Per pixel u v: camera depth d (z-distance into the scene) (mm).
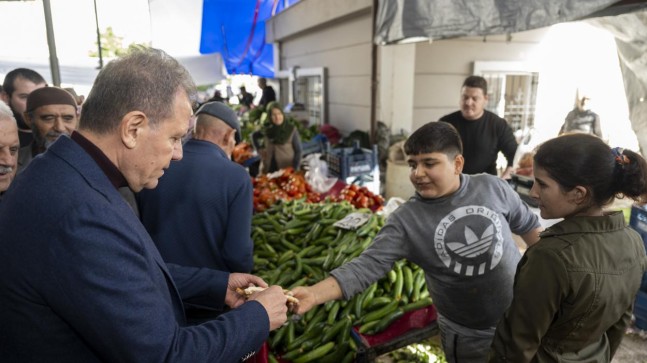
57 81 3855
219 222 1946
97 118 907
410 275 2326
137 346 865
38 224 823
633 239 1281
